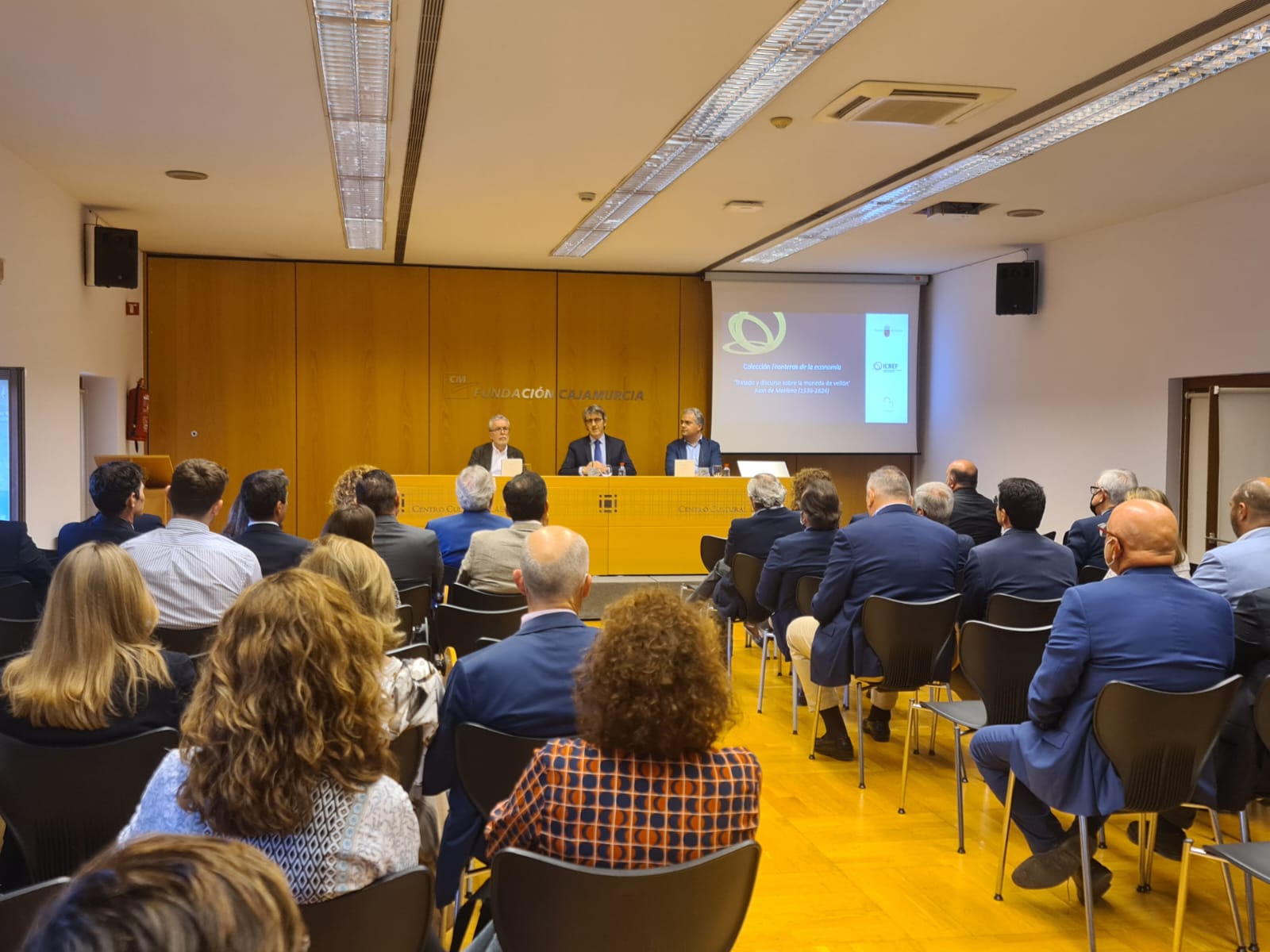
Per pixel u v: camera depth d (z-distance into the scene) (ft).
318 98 15.84
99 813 6.48
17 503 19.07
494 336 33.35
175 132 17.67
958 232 26.78
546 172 20.58
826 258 31.24
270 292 31.89
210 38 13.41
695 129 17.44
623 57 14.02
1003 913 9.68
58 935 1.79
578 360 33.91
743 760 5.27
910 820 12.14
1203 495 23.09
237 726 4.34
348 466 32.53
